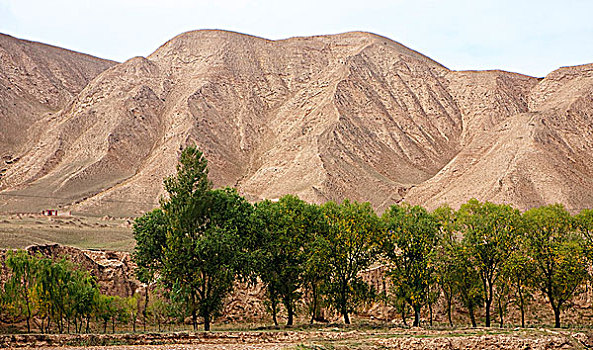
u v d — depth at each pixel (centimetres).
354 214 5434
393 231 5478
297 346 3756
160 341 4009
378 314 6328
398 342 4059
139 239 4950
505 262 5250
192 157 4925
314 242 5225
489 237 5369
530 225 5547
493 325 5716
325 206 5703
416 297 5238
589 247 5275
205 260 4697
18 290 4497
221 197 5034
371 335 4406
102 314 4712
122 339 3959
